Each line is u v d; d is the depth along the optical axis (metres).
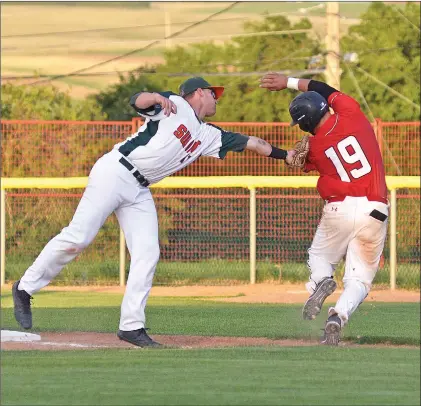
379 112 70.44
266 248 45.03
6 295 38.91
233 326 28.03
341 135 23.08
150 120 22.59
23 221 44.69
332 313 22.80
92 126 45.31
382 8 76.12
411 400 15.95
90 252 44.84
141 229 23.08
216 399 15.92
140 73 78.75
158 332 26.38
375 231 23.11
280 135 44.66
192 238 44.97
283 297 38.94
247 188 44.47
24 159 45.25
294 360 19.72
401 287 43.41
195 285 44.62
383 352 20.98
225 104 71.69
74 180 42.09
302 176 42.69
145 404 15.59
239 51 80.44
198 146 22.92
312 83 24.00
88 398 16.03
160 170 22.84
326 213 23.42
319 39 78.75
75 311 32.03
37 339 23.97
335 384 17.16
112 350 21.55
